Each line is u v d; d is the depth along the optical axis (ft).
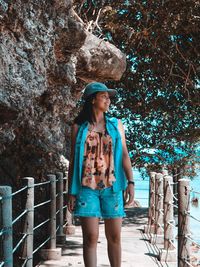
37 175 29.40
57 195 27.96
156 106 55.72
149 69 53.31
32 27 19.92
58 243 27.89
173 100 55.88
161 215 28.48
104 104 15.35
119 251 15.44
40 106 25.45
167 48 51.24
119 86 55.31
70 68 26.09
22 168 29.22
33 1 20.01
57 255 23.25
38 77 20.47
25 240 18.60
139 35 47.26
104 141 15.12
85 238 14.94
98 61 30.35
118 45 48.78
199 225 38.55
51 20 22.09
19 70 18.89
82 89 32.81
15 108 18.28
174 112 56.65
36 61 20.35
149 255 24.71
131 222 38.93
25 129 25.59
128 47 49.16
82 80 32.09
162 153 59.00
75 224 37.22
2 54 17.84
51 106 26.16
